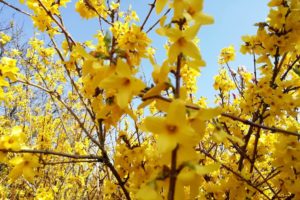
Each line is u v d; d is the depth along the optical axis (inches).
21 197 177.6
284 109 96.0
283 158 76.4
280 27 86.2
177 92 41.8
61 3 105.0
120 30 91.9
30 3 100.5
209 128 105.9
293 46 86.7
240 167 98.2
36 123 211.2
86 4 105.7
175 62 46.4
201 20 43.2
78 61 99.7
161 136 37.5
